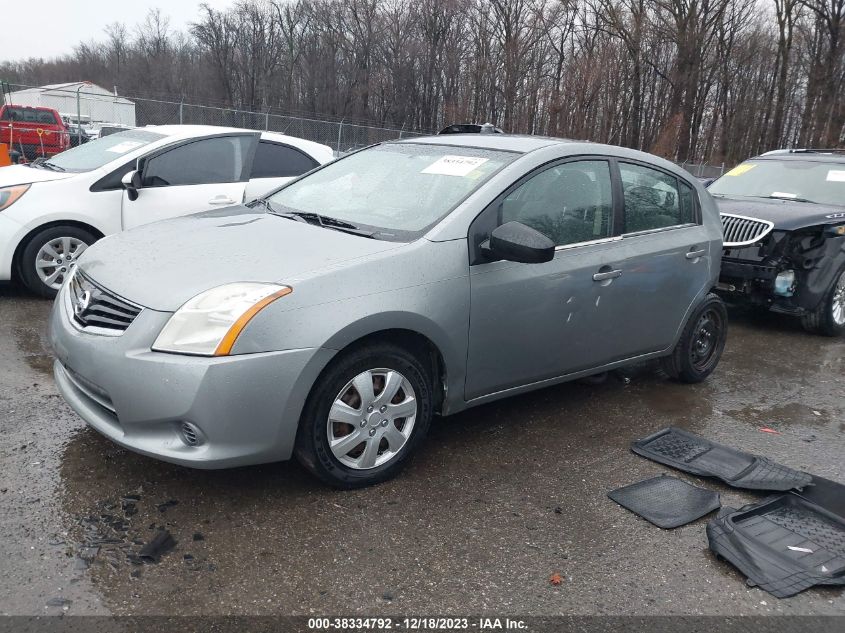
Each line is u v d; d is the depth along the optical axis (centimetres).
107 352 287
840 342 691
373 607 248
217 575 258
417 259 325
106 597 242
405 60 5294
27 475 316
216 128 688
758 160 846
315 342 289
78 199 606
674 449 395
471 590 261
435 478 343
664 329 460
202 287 290
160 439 284
